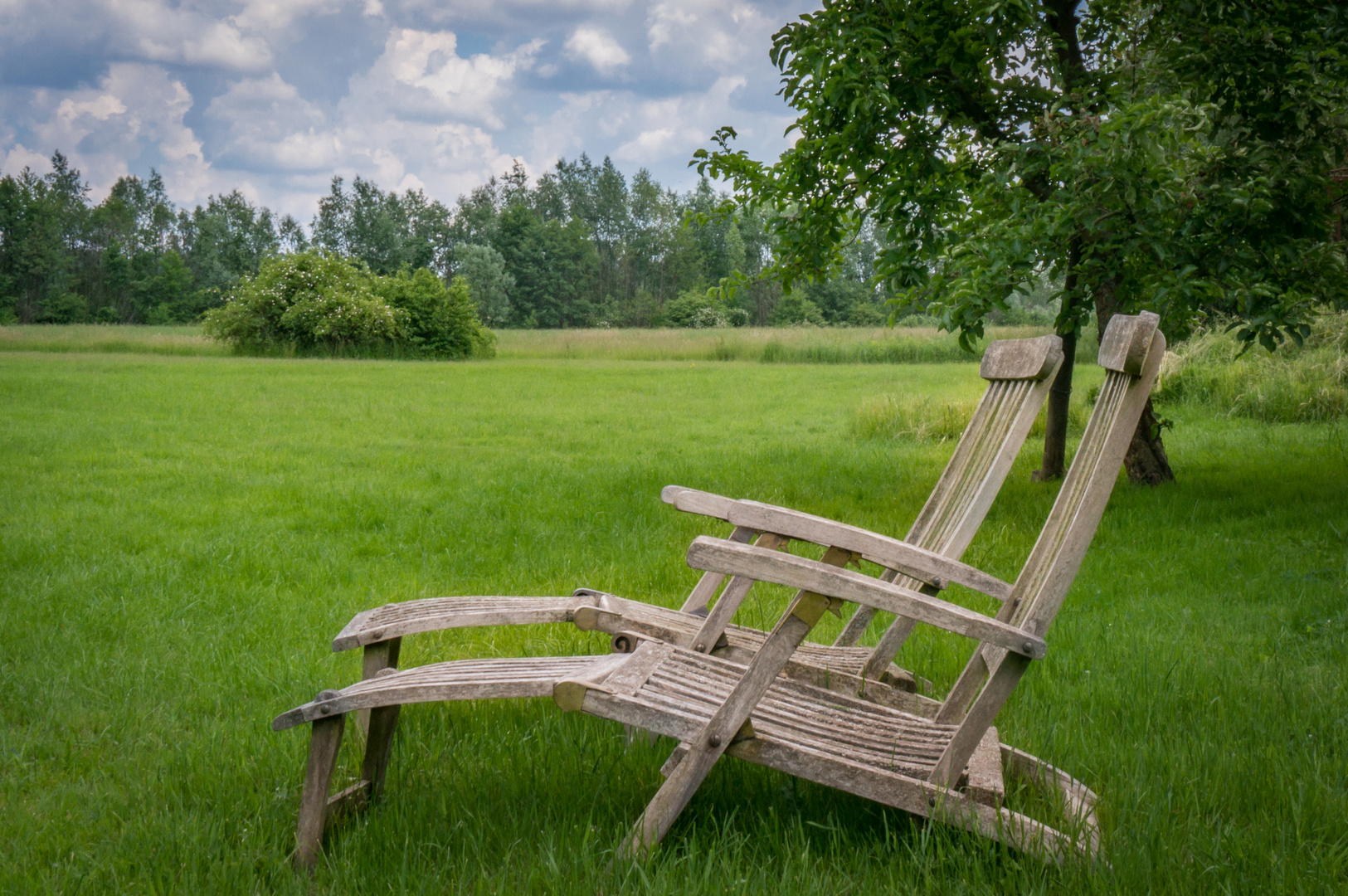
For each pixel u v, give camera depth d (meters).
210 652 3.98
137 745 3.03
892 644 3.06
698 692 2.41
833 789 2.58
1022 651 2.13
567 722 3.05
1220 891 1.99
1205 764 2.62
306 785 2.21
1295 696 3.19
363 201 117.31
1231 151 6.83
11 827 2.45
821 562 2.37
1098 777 2.60
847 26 7.27
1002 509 7.23
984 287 6.59
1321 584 4.71
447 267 120.38
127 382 20.30
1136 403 2.24
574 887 2.01
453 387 21.66
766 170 8.84
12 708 3.38
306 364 29.44
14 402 15.84
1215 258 6.51
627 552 5.90
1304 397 13.28
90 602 4.68
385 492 8.22
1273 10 7.16
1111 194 6.38
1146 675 3.42
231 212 121.75
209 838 2.28
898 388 21.77
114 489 8.15
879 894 2.03
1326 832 2.25
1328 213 7.09
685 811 2.45
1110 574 5.23
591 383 23.30
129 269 99.62
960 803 2.14
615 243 122.88
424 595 4.96
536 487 8.52
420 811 2.39
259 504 7.59
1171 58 7.19
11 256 93.00
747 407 17.86
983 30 6.95
